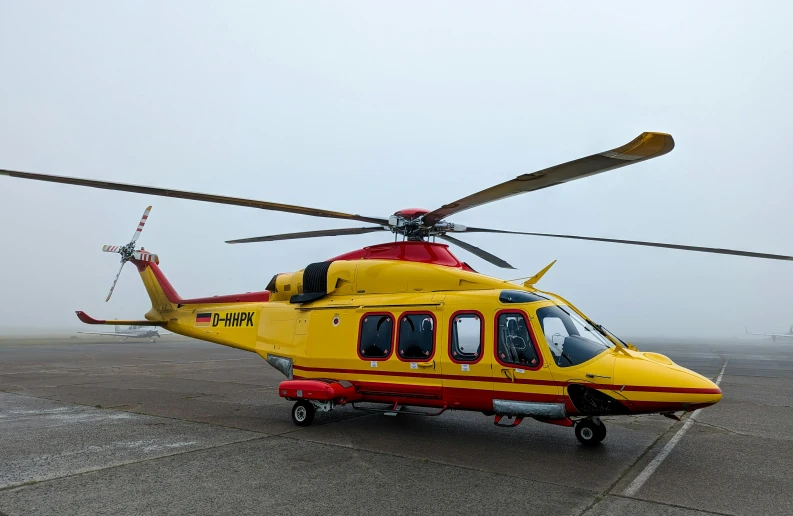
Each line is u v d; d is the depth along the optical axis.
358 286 8.30
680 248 6.95
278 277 9.52
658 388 5.75
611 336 6.91
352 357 7.88
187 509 4.33
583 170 4.89
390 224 7.89
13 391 12.30
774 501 4.66
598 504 4.53
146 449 6.48
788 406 10.75
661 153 4.29
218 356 27.97
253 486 4.96
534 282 7.36
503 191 5.91
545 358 6.33
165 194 6.67
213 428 7.86
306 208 7.27
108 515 4.19
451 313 7.18
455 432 7.68
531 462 5.96
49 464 5.74
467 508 4.39
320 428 7.91
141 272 11.73
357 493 4.77
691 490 4.97
